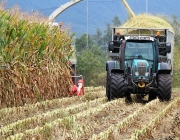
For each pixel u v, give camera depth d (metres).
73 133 18.53
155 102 28.14
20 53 26.95
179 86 56.03
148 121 22.34
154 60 31.59
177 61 54.72
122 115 24.09
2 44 26.30
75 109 24.92
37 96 27.91
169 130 20.50
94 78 83.69
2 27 26.41
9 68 25.80
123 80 30.03
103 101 30.25
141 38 31.81
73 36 33.25
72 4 51.25
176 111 26.16
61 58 31.80
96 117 23.28
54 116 22.62
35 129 18.53
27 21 28.88
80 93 33.41
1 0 27.36
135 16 42.91
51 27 31.55
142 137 18.75
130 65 31.55
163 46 37.22
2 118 22.69
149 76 30.11
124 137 19.14
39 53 29.08
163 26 41.25
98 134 18.31
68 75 31.94
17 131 19.22
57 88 30.73
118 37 39.16
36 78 28.00
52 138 18.16
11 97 26.00
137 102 30.75
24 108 24.98
